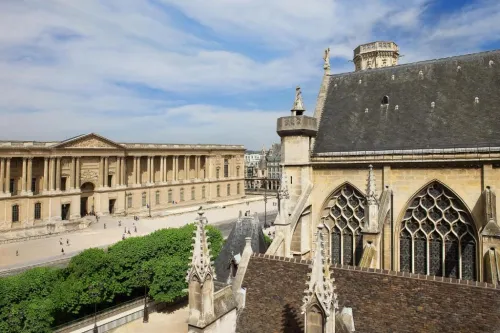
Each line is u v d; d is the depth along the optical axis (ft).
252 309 67.46
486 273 84.17
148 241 176.24
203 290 60.90
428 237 103.76
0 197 307.58
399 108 120.26
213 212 418.72
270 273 70.95
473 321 53.57
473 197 97.35
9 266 208.85
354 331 58.44
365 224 97.66
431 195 103.96
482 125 102.83
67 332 141.79
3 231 307.37
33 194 334.44
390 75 129.70
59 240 275.18
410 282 60.29
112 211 411.54
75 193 367.04
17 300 129.80
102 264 156.15
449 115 109.91
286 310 64.54
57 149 351.05
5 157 313.53
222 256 105.81
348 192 117.70
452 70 117.80
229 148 556.92
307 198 119.85
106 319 153.79
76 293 144.46
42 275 142.31
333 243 121.08
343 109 132.05
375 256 94.63
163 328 151.02
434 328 55.06
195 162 513.04
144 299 172.14
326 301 51.67
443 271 101.30
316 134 126.62
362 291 62.54
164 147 462.60
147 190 445.37
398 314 58.23
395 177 108.47
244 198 576.61
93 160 392.68
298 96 121.80
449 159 100.73
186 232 191.52
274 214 402.52
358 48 222.69
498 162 93.50
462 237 99.04
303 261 69.46
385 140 115.96
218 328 63.10
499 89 106.11
